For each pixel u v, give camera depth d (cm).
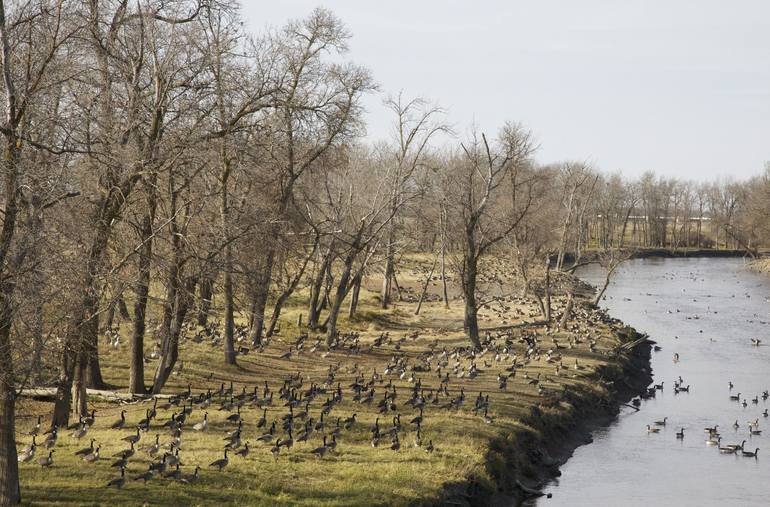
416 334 10969
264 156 7319
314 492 4375
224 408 6028
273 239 7306
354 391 7000
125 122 5256
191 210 6412
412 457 5228
